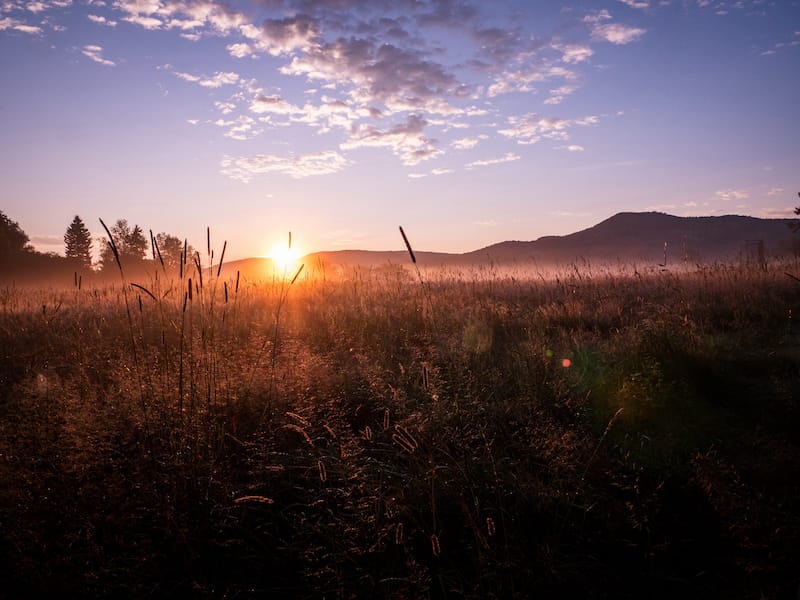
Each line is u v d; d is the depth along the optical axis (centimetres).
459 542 347
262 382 545
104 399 502
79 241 7238
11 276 5706
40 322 964
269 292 1233
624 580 324
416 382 573
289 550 339
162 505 355
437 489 384
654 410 533
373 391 545
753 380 607
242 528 352
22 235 8031
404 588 295
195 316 835
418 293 1191
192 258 553
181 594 312
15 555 325
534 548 341
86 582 312
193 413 436
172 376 527
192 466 380
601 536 356
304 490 385
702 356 640
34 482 381
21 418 482
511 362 659
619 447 466
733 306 930
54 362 700
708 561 338
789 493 391
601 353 688
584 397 560
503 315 952
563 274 1571
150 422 438
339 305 1041
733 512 365
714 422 513
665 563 336
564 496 380
